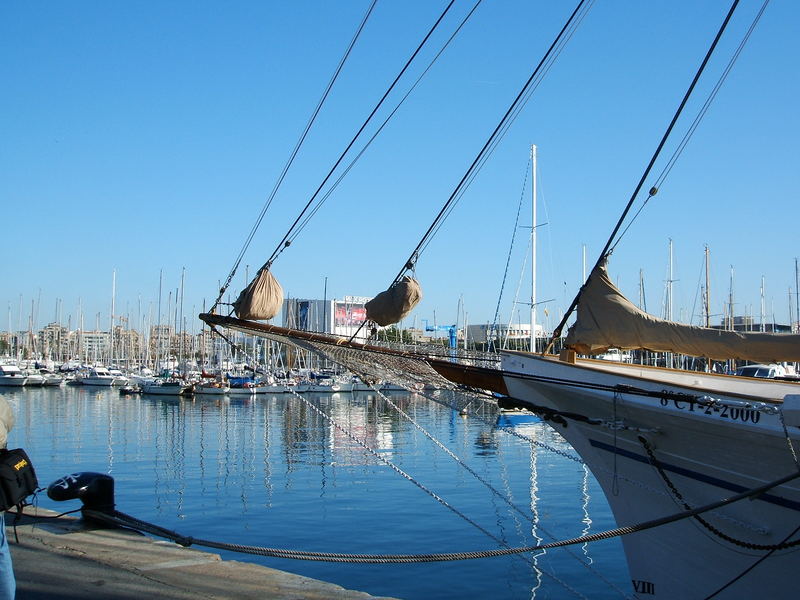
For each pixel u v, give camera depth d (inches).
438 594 511.5
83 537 375.2
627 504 368.2
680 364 1309.1
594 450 374.6
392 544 652.1
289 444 1466.5
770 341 322.3
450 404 398.3
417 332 3171.8
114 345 4859.7
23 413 2240.4
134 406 2549.2
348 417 2148.1
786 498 303.6
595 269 366.3
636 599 371.6
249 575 315.3
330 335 410.9
